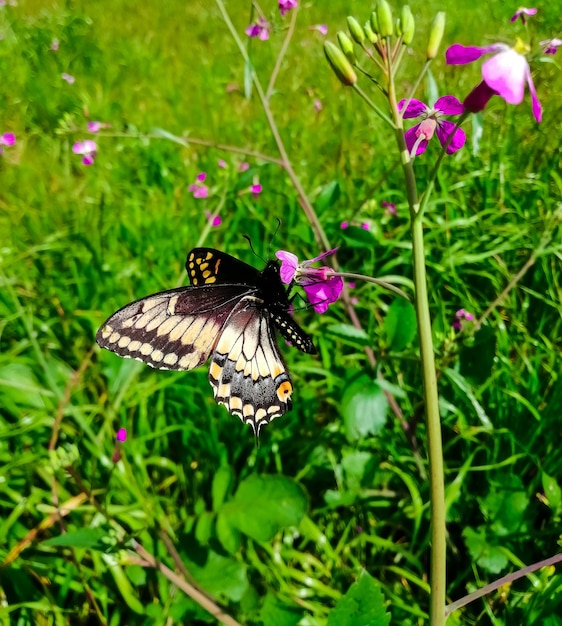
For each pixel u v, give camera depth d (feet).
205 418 0.63
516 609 0.49
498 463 0.56
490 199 0.86
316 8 1.91
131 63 1.62
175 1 2.22
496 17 1.66
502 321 0.70
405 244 0.78
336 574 0.53
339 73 0.38
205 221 0.90
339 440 0.61
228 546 0.49
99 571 0.51
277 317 0.52
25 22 2.03
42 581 0.52
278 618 0.47
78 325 0.73
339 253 0.86
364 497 0.57
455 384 0.58
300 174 1.01
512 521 0.53
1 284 0.72
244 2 2.05
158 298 0.48
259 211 0.91
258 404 0.52
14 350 0.66
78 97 1.39
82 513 0.55
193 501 0.59
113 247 0.86
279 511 0.50
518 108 1.04
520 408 0.59
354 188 0.95
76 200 0.98
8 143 1.13
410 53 1.39
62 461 0.47
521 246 0.77
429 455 0.38
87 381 0.67
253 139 1.18
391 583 0.54
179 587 0.47
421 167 0.94
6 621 0.48
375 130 1.07
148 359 0.48
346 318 0.73
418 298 0.37
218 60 1.58
